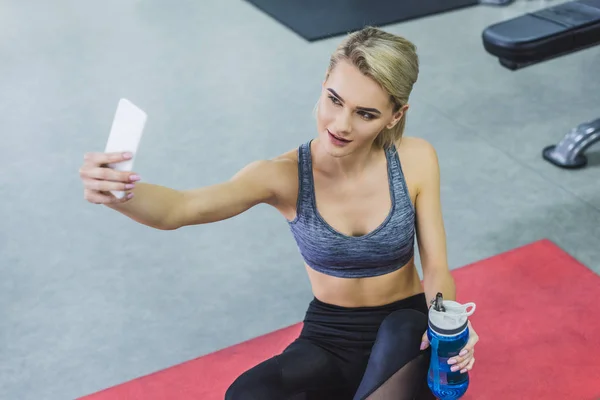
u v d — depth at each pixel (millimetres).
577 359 2295
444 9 5113
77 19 5402
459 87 4117
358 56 1468
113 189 1328
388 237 1699
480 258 2811
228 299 2715
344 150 1565
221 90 4293
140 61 4707
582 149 3318
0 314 2697
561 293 2590
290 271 2852
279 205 1739
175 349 2492
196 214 1592
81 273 2891
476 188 3246
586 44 3176
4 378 2412
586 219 3006
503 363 2291
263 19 5215
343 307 1790
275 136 3797
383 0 5340
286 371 1641
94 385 2359
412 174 1733
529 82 4125
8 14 5531
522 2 5180
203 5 5551
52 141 3865
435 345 1513
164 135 3850
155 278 2844
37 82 4500
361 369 1724
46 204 3342
